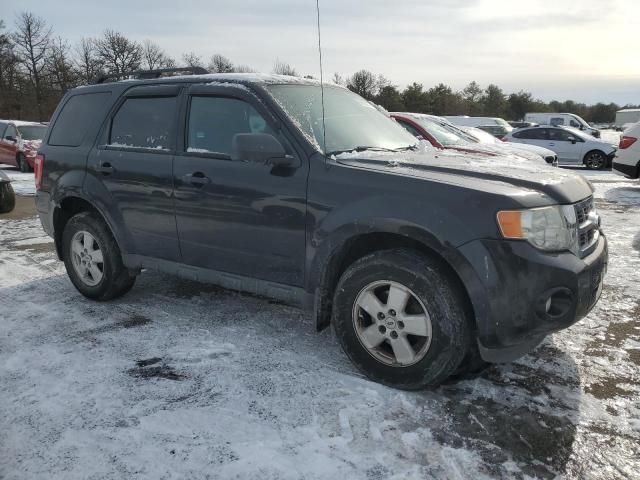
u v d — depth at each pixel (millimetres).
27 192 11492
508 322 2633
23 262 5809
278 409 2783
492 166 3170
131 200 3996
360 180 2986
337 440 2520
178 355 3430
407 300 2879
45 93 43594
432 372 2814
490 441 2518
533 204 2668
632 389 2990
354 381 3064
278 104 3389
